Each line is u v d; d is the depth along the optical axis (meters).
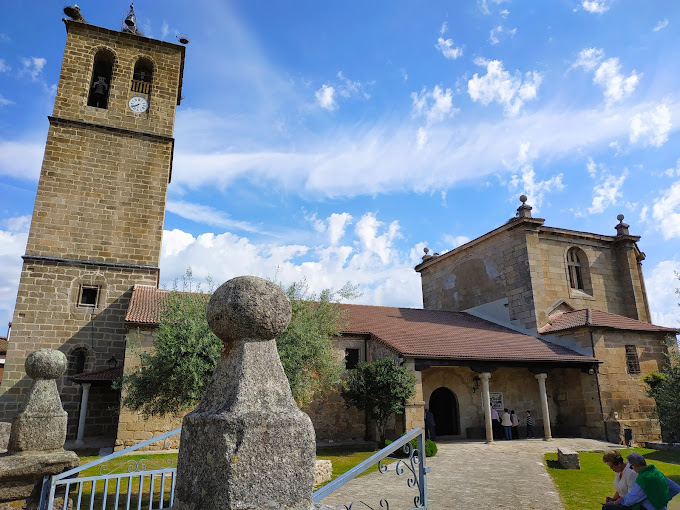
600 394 22.30
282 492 2.47
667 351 24.25
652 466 5.89
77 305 22.00
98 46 26.47
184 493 2.50
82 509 8.68
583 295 27.88
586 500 9.81
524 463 14.92
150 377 11.70
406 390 18.47
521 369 24.31
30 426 5.55
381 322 24.36
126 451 6.12
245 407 2.54
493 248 29.28
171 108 26.94
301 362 13.33
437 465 14.54
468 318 28.31
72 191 23.61
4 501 5.19
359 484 11.49
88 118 25.00
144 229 24.30
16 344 20.58
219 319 2.84
